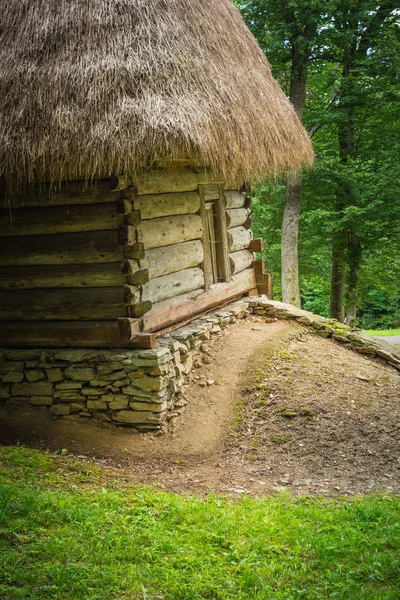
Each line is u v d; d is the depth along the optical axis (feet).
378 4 57.82
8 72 25.03
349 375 30.68
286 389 28.40
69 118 23.00
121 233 24.62
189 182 29.78
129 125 22.27
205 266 31.63
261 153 28.14
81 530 15.89
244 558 15.46
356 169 60.54
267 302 37.09
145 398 25.09
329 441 25.58
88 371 25.76
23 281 26.63
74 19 25.76
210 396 27.81
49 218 25.82
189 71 24.95
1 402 27.20
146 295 26.03
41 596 12.83
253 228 72.38
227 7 33.94
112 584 13.62
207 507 18.62
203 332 30.25
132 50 24.49
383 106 58.03
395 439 25.94
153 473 22.94
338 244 63.31
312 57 61.11
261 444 25.35
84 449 24.34
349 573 14.89
